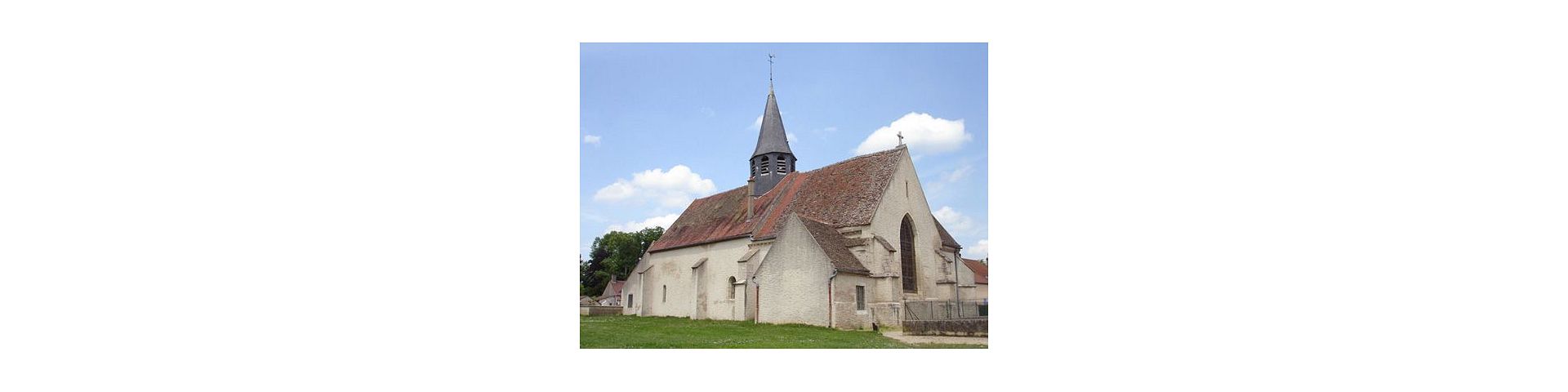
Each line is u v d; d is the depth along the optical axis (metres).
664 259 41.72
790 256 29.89
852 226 32.19
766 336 24.73
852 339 23.59
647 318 37.97
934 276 34.88
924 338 23.66
